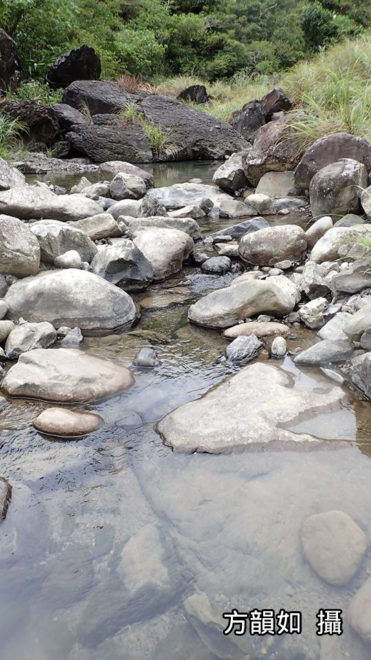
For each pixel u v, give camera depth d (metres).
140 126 10.51
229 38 21.44
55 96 12.09
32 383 2.14
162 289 3.45
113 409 2.05
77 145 10.11
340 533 1.37
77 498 1.57
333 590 1.24
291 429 1.82
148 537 1.42
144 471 1.68
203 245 4.29
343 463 1.65
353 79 7.23
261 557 1.33
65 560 1.36
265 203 5.23
